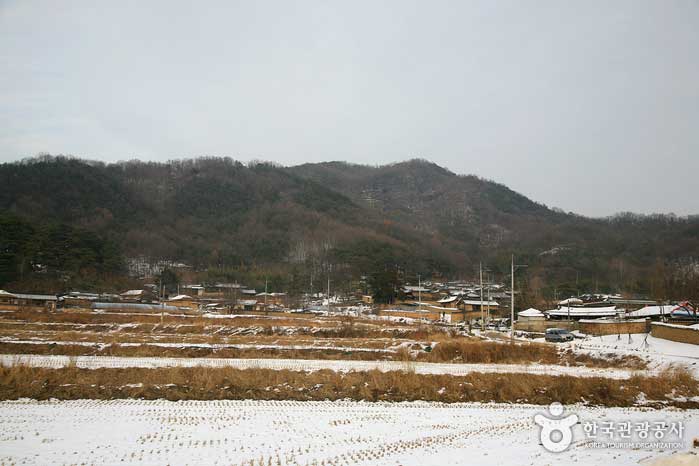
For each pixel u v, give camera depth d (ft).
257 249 499.92
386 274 349.41
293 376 109.50
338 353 144.05
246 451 69.72
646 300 285.43
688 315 184.85
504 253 526.98
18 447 70.03
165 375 107.04
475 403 101.91
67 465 63.72
